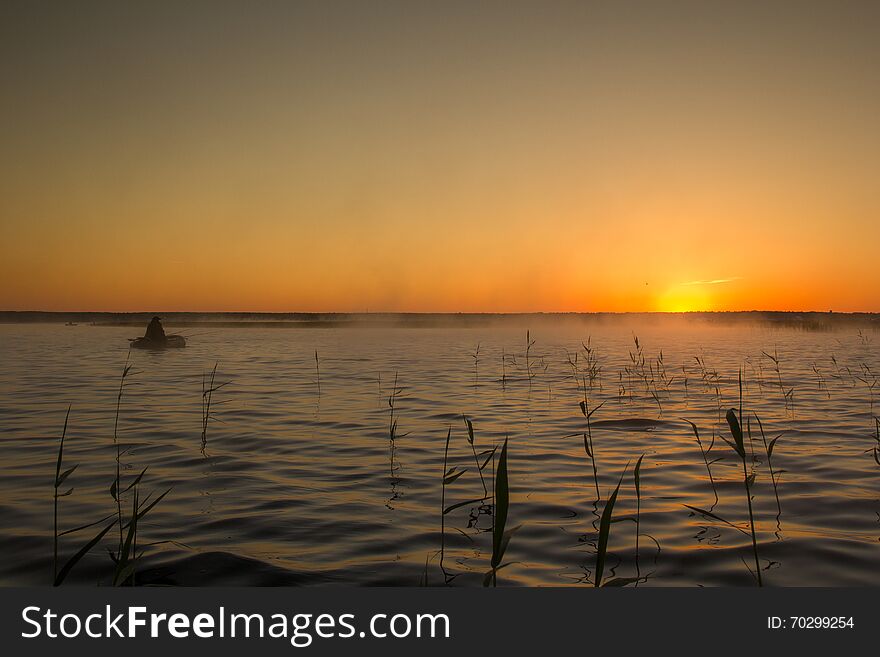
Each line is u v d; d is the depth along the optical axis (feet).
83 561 20.94
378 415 49.70
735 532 23.73
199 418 47.98
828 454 36.37
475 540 23.03
